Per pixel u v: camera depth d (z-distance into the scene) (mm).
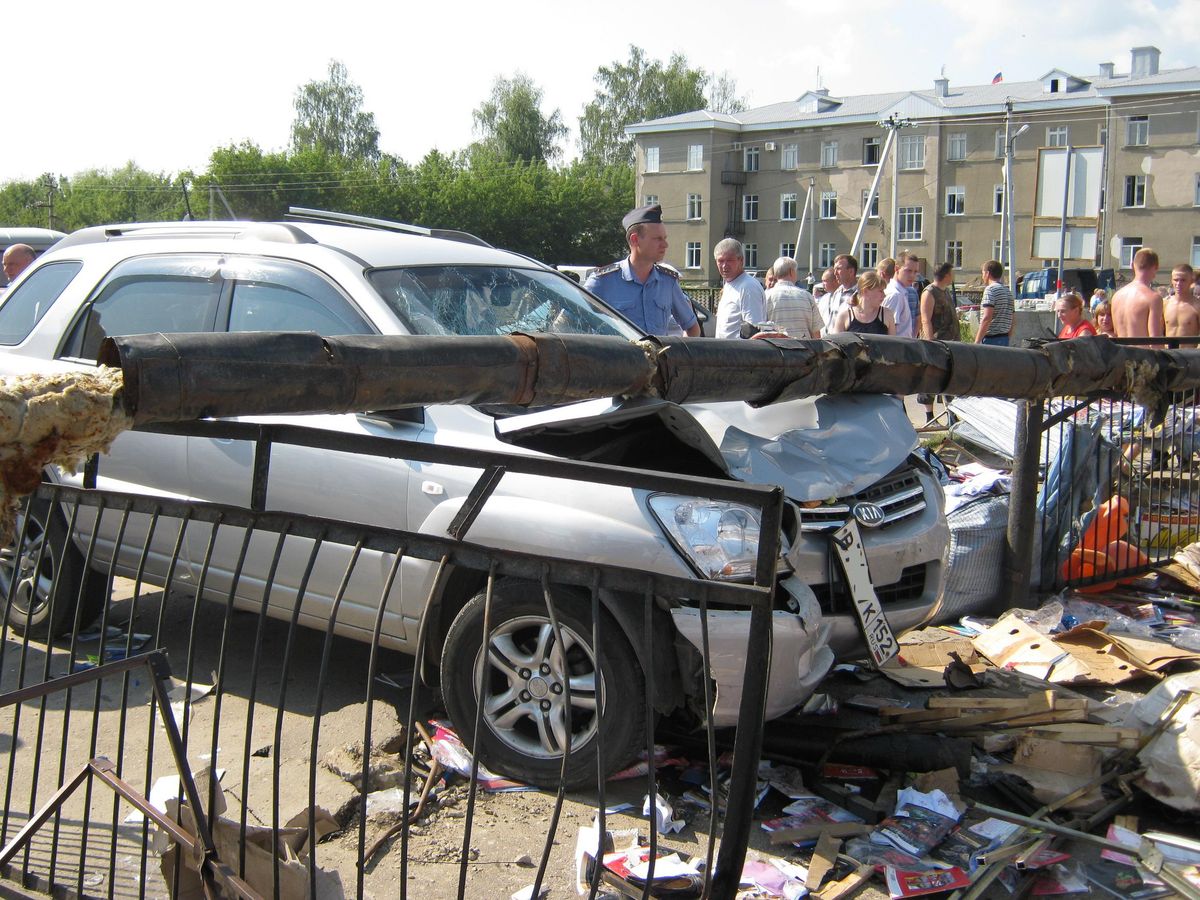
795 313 9695
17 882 2971
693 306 7305
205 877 2523
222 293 4641
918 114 65688
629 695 3490
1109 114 59875
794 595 3607
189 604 5652
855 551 3928
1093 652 4867
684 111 93125
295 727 4160
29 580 4941
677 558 3477
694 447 3996
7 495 1979
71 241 5434
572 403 4027
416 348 2639
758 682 2100
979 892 3094
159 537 4637
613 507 3578
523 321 4680
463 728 3793
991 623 5523
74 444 2025
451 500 3820
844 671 4805
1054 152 49969
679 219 75188
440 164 84500
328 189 80062
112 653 4945
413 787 3717
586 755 3582
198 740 4062
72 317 5035
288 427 2436
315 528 2412
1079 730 3766
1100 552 6184
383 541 2346
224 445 4410
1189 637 5293
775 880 3158
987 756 3977
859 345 4402
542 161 87750
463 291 4625
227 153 79250
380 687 4570
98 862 3158
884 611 4219
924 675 4734
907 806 3520
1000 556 5723
